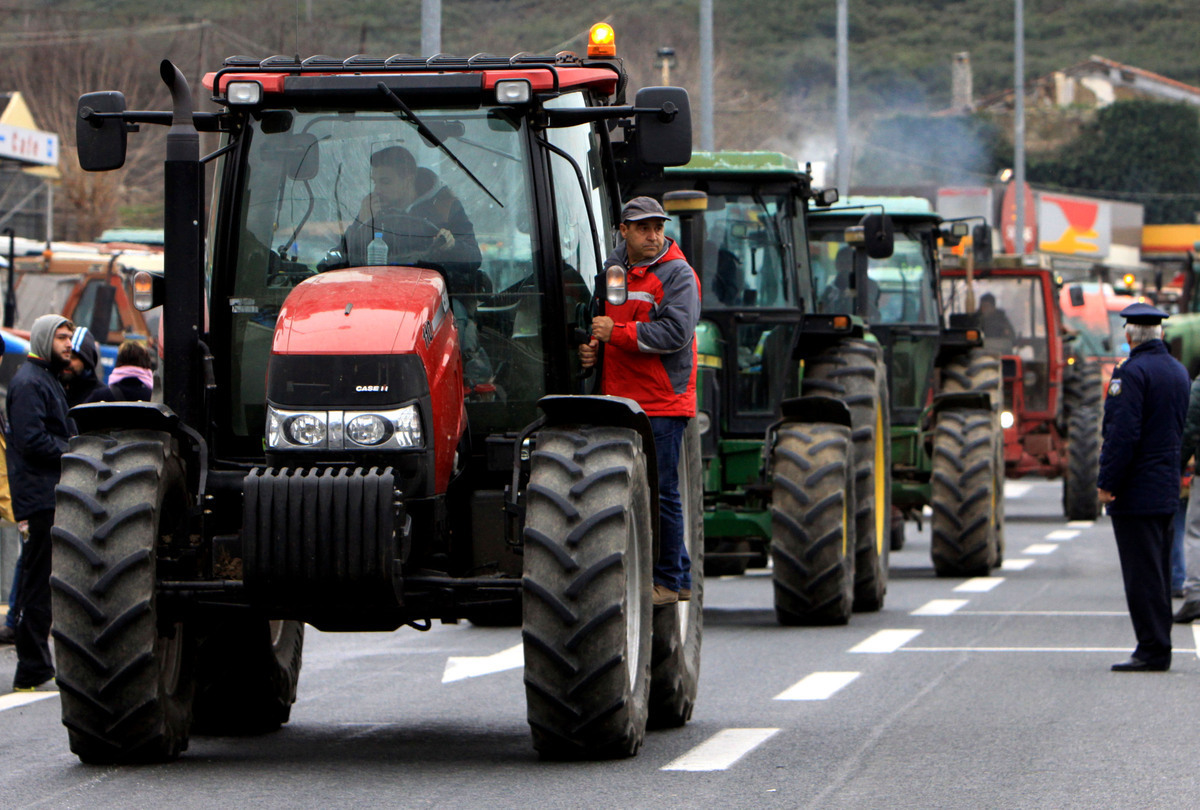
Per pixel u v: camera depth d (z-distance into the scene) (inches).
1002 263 3651.6
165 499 1109.1
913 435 2603.3
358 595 1045.2
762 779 1079.0
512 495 1106.7
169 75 1127.0
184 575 1116.5
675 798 1018.7
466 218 1177.4
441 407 1083.3
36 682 1526.8
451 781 1069.1
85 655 1059.9
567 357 1184.8
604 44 1252.5
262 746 1218.6
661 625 1246.9
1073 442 3663.9
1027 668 1614.2
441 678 1590.8
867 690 1476.4
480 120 1180.5
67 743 1237.7
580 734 1099.3
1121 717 1333.7
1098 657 1690.5
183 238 1139.3
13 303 3319.4
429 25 2519.7
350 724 1325.0
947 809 995.3
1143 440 1598.2
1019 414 3649.1
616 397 1160.2
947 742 1220.5
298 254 1179.3
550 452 1096.2
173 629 1120.2
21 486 1514.5
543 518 1075.9
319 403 1059.9
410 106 1182.3
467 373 1174.3
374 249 1177.4
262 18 3767.2
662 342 1211.2
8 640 1829.5
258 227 1180.5
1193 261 4367.6
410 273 1148.5
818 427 1959.9
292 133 1184.2
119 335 3673.7
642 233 1221.1
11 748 1215.6
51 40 6899.6
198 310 1144.2
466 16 6486.2
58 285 3769.7
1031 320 3649.1
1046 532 3442.4
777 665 1635.1
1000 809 995.9
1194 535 2031.3
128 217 6776.6
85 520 1064.2
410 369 1064.2
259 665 1242.6
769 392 2030.0
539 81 1170.6
